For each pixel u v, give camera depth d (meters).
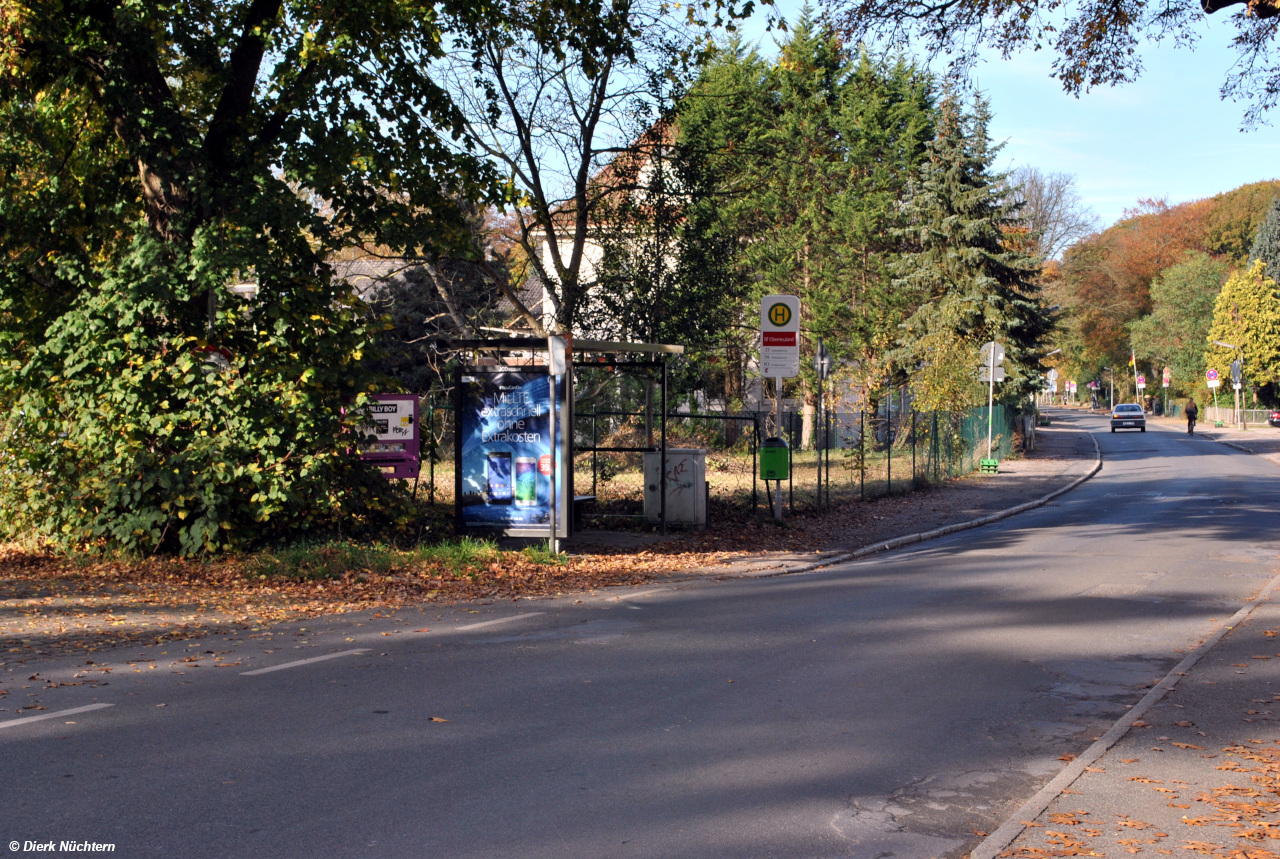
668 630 9.73
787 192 44.56
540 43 18.11
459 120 16.03
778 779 5.57
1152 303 95.25
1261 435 58.28
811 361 36.19
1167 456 41.75
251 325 13.89
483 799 5.21
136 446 13.46
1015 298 42.66
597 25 16.94
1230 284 76.12
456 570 12.95
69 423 13.84
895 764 5.86
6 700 7.05
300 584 12.06
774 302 18.22
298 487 13.40
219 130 14.37
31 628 9.58
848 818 5.03
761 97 40.53
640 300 21.80
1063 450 45.47
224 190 13.91
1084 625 10.01
